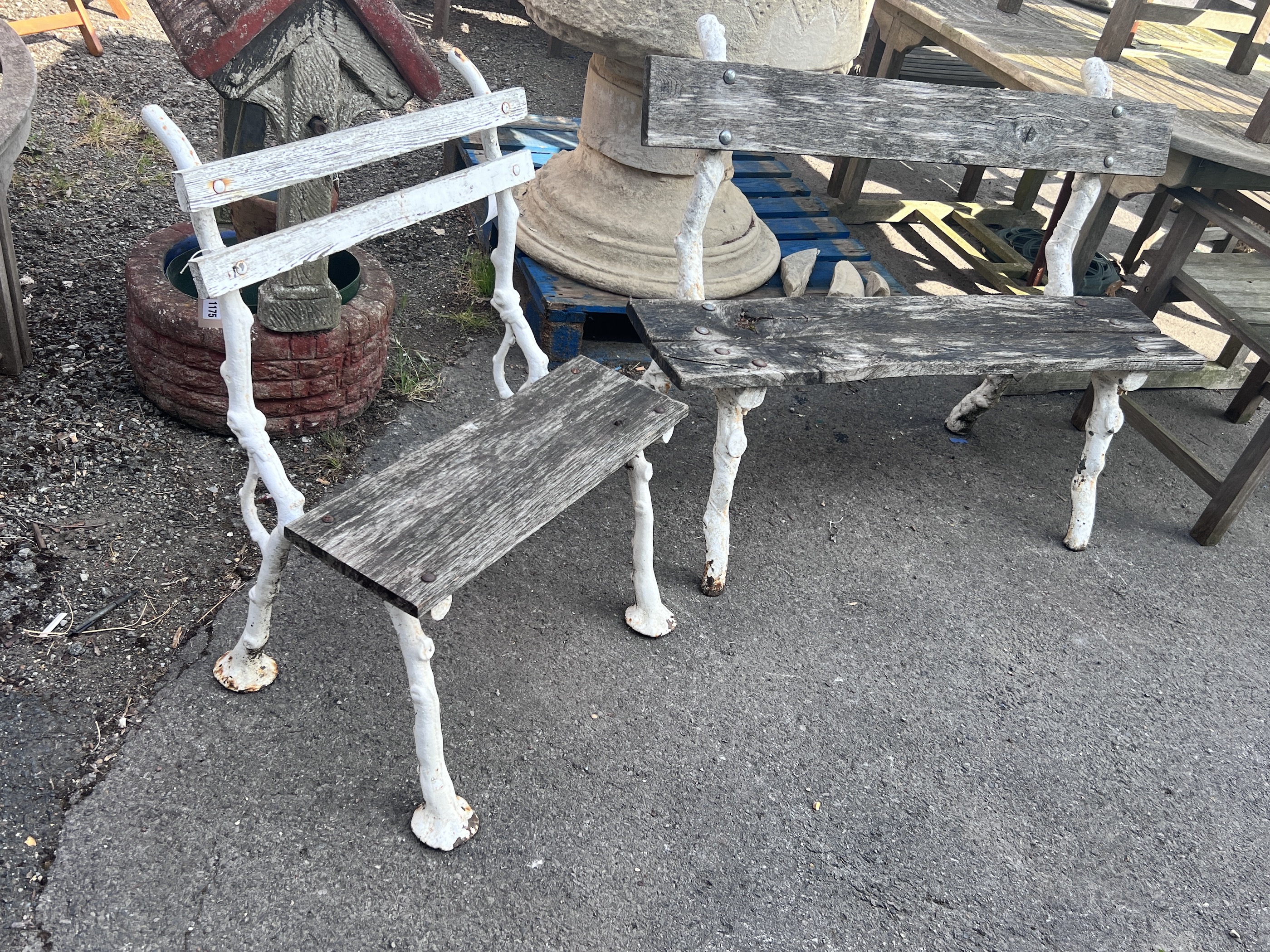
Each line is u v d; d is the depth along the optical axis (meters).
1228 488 3.17
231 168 1.75
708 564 2.71
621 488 3.11
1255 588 3.13
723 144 2.71
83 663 2.22
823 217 4.32
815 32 3.12
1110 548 3.21
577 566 2.78
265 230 2.99
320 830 1.99
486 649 2.47
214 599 2.44
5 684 2.14
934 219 4.95
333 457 2.91
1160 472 3.64
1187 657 2.82
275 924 1.82
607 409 2.28
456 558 1.79
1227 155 3.06
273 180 1.83
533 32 6.66
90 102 4.56
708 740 2.34
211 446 2.88
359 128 1.99
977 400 3.51
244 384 1.85
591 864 2.02
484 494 1.97
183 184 1.67
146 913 1.80
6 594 2.33
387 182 4.52
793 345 2.61
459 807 2.03
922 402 3.83
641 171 3.56
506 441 2.14
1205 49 4.43
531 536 2.86
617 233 3.54
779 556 2.94
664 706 2.41
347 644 2.40
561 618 2.60
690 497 3.13
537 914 1.91
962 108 3.01
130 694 2.18
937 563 3.02
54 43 4.94
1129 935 2.06
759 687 2.50
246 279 1.78
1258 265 3.68
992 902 2.08
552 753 2.24
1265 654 2.87
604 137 3.57
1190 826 2.32
